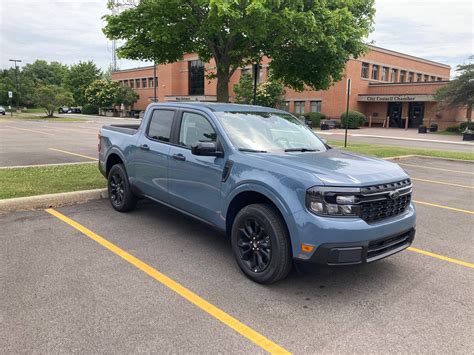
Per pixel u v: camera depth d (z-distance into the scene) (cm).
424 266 474
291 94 4575
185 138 515
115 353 291
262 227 399
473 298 394
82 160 1177
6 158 1201
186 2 1053
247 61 1375
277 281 404
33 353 288
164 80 6072
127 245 507
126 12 1129
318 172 381
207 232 566
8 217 607
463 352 304
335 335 323
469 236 595
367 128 4188
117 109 6750
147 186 576
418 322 346
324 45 1098
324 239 357
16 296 369
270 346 305
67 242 511
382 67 4691
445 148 2122
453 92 3325
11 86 7938
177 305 362
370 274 446
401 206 416
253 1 896
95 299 368
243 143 458
